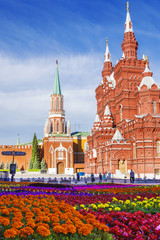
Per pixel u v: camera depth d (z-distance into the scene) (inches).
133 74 3029.0
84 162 4156.0
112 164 2524.6
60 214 373.4
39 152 4222.4
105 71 3789.4
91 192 918.4
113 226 357.7
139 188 1016.2
